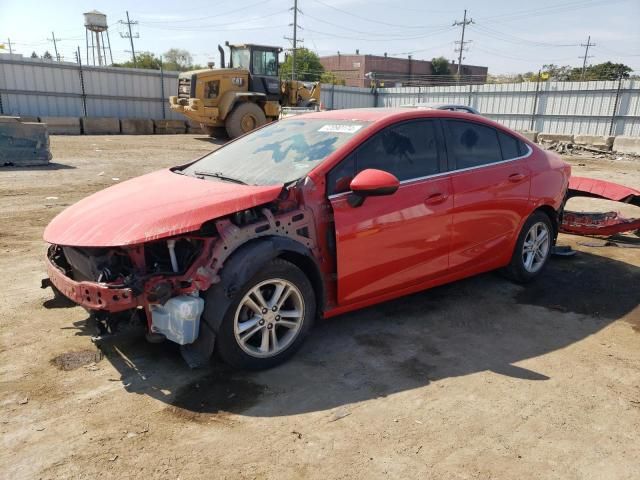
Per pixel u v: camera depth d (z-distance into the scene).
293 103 22.67
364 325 4.12
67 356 3.46
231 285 3.06
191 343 3.15
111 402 2.98
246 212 3.25
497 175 4.50
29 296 4.43
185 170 4.39
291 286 3.36
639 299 4.80
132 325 3.14
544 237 5.14
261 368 3.34
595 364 3.58
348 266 3.56
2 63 23.44
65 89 25.11
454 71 85.25
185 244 3.24
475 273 4.55
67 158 13.51
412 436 2.75
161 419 2.84
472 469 2.51
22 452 2.54
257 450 2.61
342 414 2.93
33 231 6.48
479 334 4.01
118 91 26.48
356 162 3.69
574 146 20.77
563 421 2.92
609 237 7.02
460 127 4.39
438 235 4.06
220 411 2.93
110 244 2.97
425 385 3.26
